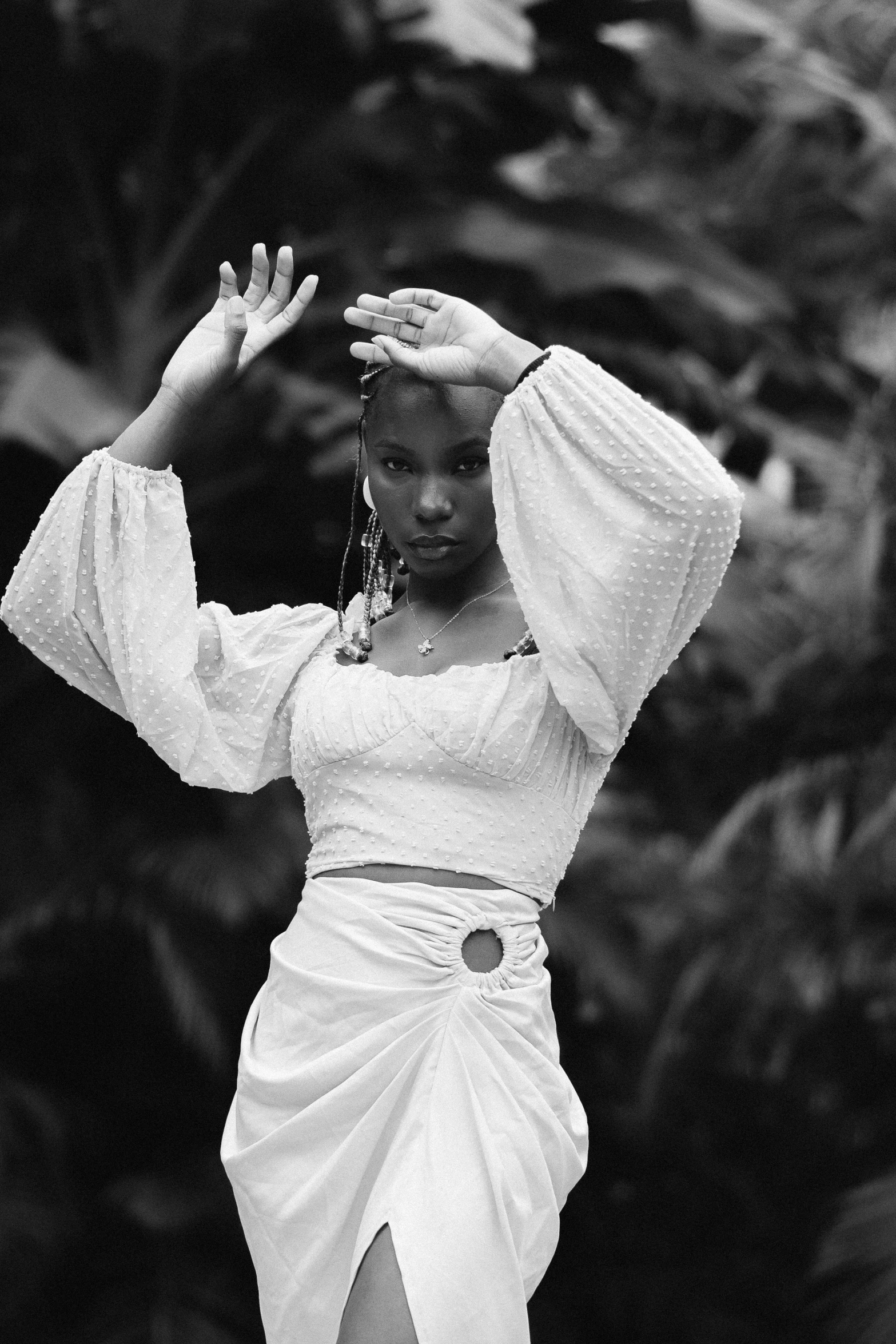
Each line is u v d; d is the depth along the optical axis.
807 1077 11.31
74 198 9.63
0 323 9.26
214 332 2.64
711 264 9.53
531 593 2.35
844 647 10.93
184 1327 9.44
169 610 2.57
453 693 2.41
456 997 2.35
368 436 2.48
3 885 9.14
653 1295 11.37
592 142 12.84
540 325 10.09
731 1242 11.63
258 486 9.29
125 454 2.60
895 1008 10.95
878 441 11.22
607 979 9.52
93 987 9.92
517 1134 2.31
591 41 10.38
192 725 2.55
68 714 9.47
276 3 8.95
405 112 9.79
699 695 11.38
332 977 2.37
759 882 11.13
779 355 11.38
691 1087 11.61
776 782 11.12
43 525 2.60
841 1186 11.16
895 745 11.10
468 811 2.39
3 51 9.23
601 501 2.32
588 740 2.43
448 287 9.72
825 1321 11.01
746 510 11.13
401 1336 2.19
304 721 2.50
